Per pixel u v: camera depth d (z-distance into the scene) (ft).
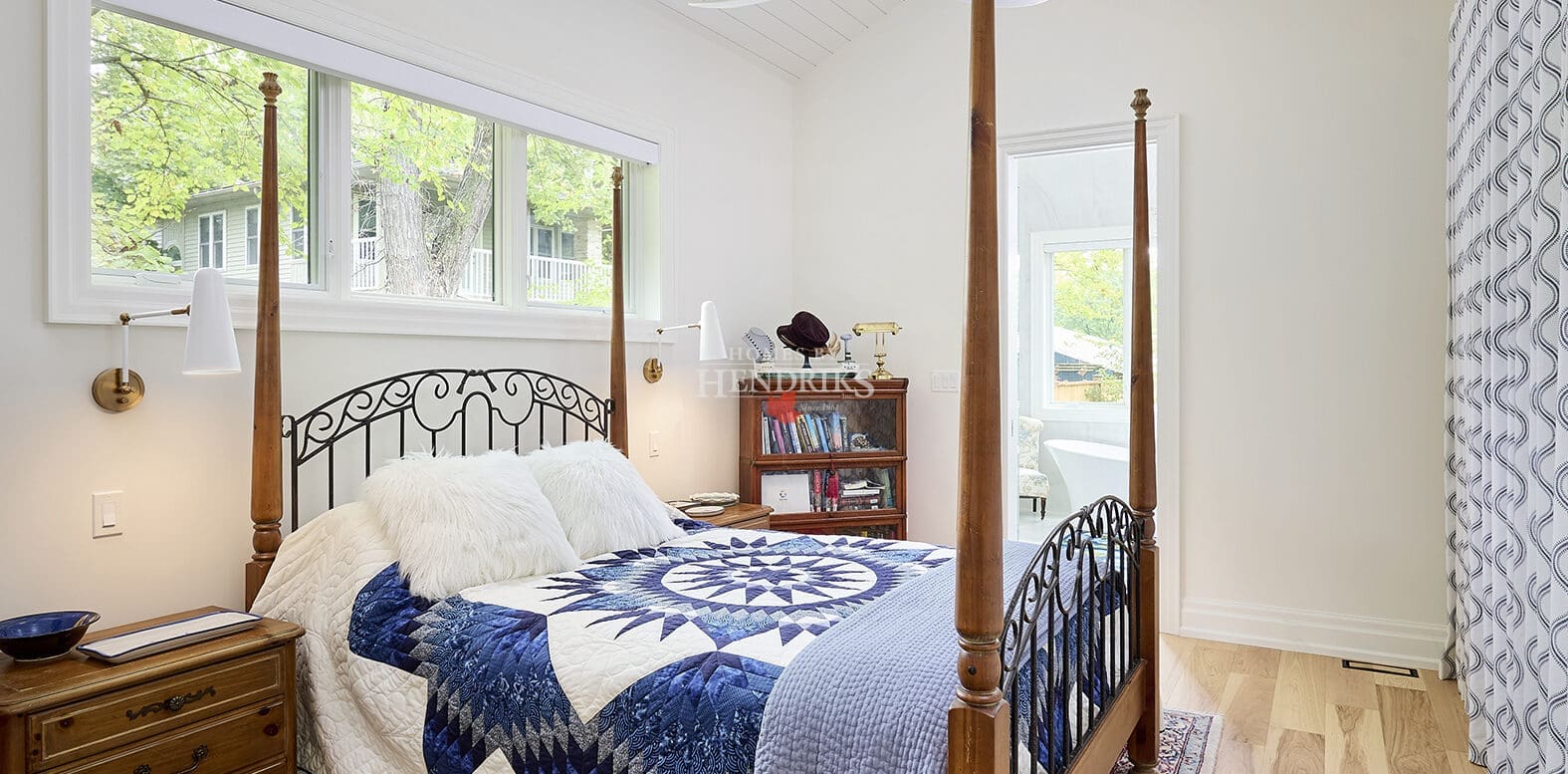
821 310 14.87
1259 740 8.80
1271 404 11.73
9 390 6.47
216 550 7.70
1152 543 8.14
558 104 10.54
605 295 11.82
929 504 14.03
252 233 8.18
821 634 5.83
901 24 14.15
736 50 13.58
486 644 6.31
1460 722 9.16
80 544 6.85
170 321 7.31
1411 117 10.98
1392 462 11.13
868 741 4.71
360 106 8.97
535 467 8.82
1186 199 12.15
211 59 7.83
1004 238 13.37
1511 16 7.20
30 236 6.57
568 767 5.67
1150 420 8.15
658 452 12.27
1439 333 10.87
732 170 13.62
